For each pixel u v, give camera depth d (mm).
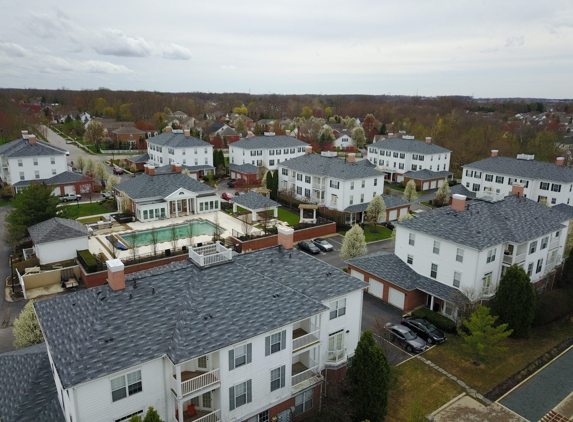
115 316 20719
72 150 128500
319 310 23703
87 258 42875
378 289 40250
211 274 24688
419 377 29031
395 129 169625
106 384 18234
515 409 26312
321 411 24672
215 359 20938
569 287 39812
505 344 33719
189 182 66000
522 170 72875
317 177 67812
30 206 48812
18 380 22141
